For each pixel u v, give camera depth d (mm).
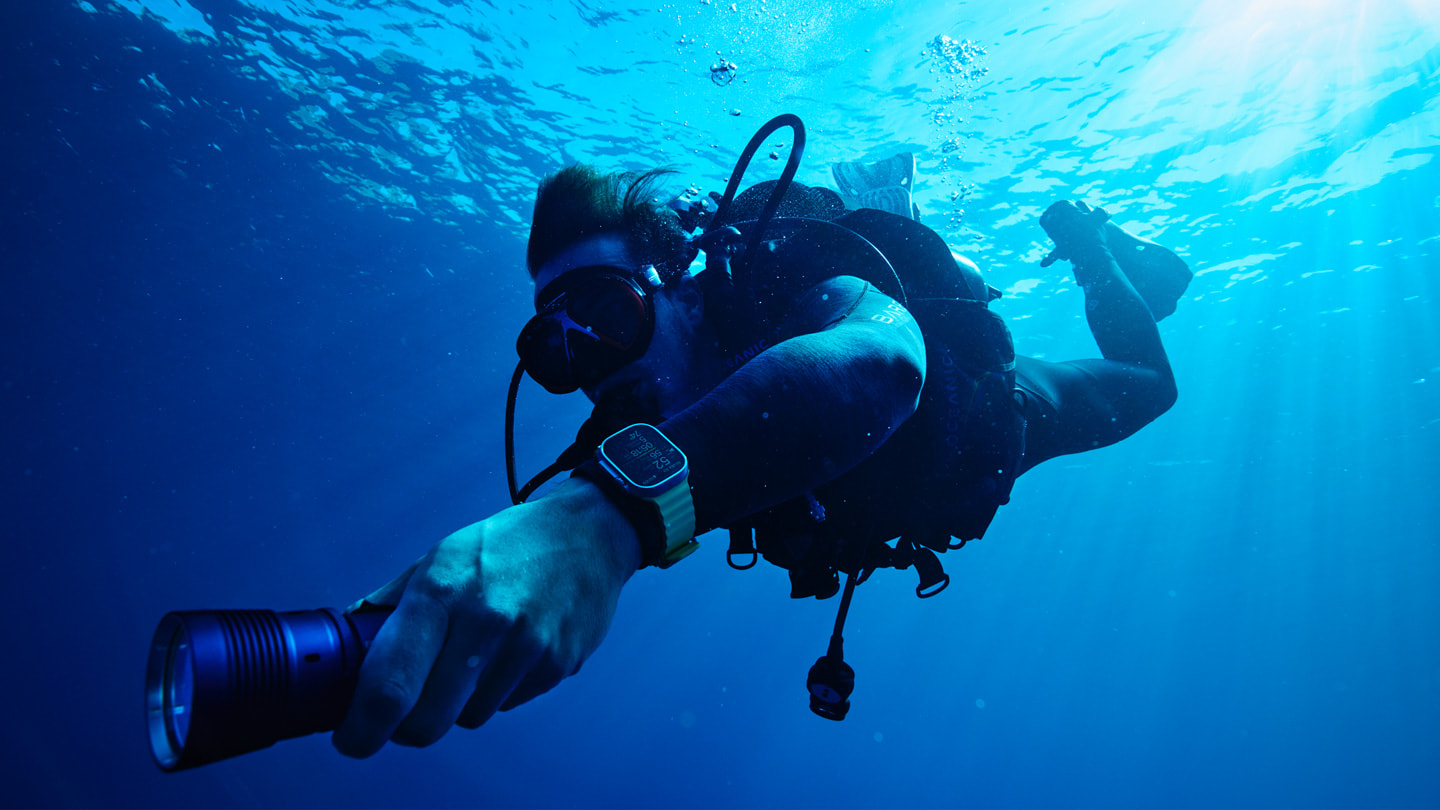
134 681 36031
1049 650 71562
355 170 16031
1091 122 12195
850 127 12055
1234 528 36656
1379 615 54594
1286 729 91562
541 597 468
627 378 1312
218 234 18141
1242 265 16578
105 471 31219
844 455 658
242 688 410
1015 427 1542
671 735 66562
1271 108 12055
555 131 13906
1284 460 27516
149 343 22609
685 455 576
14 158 15922
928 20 10141
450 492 34938
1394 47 10961
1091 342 19344
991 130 12234
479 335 22125
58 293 20312
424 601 450
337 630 477
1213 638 65500
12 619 34156
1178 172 13461
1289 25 10547
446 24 11938
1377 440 25594
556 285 1282
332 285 19906
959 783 77062
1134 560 43281
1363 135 12688
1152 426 24719
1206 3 10156
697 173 13867
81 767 30969
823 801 69625
